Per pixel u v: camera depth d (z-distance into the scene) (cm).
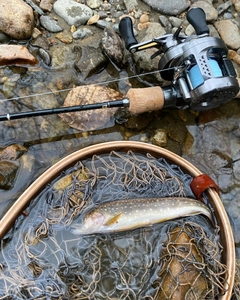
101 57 37
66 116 35
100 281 28
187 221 30
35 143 34
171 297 27
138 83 38
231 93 32
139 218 29
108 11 40
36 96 35
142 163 32
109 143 32
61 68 37
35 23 38
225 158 36
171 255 28
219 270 28
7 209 31
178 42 32
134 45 33
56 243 28
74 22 39
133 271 28
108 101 33
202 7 41
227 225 29
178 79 32
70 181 31
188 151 36
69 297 26
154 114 36
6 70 36
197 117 37
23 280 27
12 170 32
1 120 31
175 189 31
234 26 41
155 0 41
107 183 31
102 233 29
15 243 28
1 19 36
